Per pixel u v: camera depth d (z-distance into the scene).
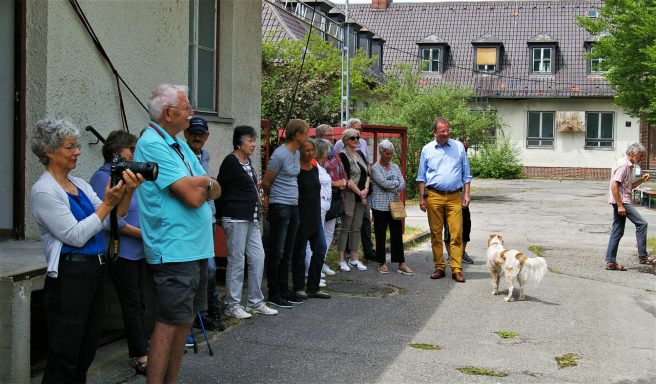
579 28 45.09
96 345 4.82
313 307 8.13
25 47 6.37
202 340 6.66
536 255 12.65
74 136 4.55
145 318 6.14
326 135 9.77
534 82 43.59
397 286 9.51
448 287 9.52
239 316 7.45
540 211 21.48
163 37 8.36
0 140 6.23
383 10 48.38
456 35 46.41
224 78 10.21
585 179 42.25
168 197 4.55
